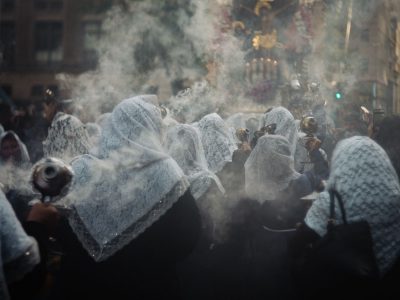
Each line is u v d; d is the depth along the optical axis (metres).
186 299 4.98
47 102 6.82
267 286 4.91
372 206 3.07
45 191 2.86
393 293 3.09
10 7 32.56
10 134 5.61
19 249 2.56
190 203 3.20
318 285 3.12
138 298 3.13
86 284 3.15
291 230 4.56
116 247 3.11
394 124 3.84
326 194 3.18
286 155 4.77
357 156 3.13
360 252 3.04
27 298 2.70
